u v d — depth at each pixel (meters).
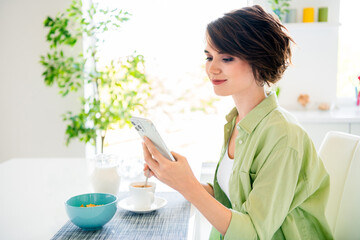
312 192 0.96
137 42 2.45
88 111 2.45
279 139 0.89
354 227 1.10
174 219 1.02
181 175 0.87
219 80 0.97
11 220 1.04
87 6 2.48
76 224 0.94
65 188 1.34
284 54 0.95
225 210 0.86
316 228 1.01
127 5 2.51
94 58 2.46
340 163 1.22
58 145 2.58
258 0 2.44
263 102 0.99
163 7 2.54
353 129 2.25
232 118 1.17
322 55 2.57
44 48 2.49
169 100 4.05
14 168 1.65
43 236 0.92
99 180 1.18
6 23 2.48
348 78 2.66
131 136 3.50
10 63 2.52
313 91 2.61
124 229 0.95
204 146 3.21
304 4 2.50
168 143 3.31
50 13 2.46
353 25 2.60
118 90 2.33
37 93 2.54
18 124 2.58
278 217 0.87
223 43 0.91
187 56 2.70
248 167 0.95
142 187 1.13
